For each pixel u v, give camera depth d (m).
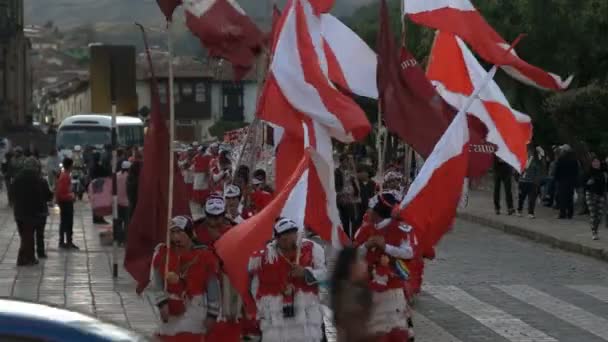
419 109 16.72
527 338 17.52
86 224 36.94
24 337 6.27
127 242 14.22
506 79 43.09
